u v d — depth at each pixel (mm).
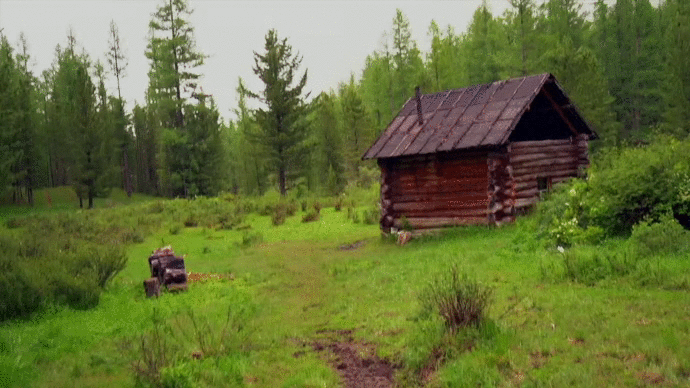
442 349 7230
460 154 20156
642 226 11727
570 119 21734
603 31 62938
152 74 61469
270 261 18547
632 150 14750
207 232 28297
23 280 11727
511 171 19156
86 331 9930
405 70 64125
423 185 21062
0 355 8344
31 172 57219
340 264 16469
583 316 7738
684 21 42688
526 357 6500
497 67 61750
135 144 78625
